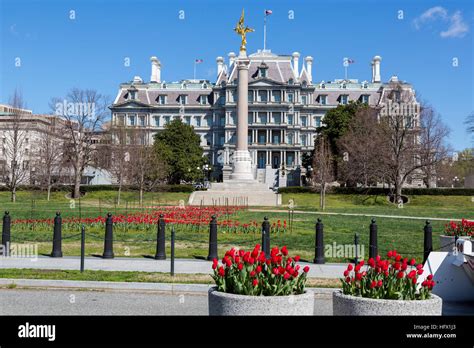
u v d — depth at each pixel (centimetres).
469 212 4700
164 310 1091
